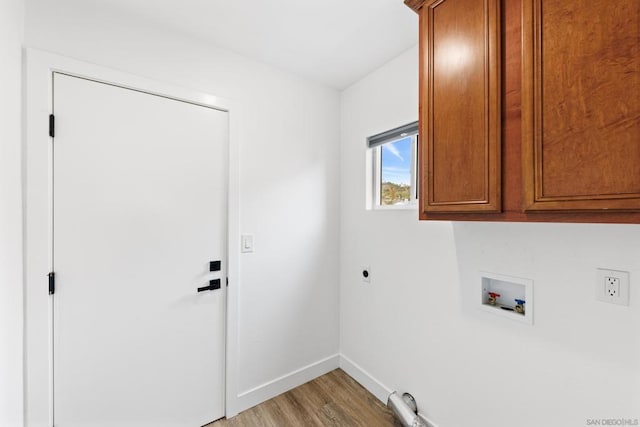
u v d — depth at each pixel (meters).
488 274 1.21
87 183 1.22
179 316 1.45
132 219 1.33
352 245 2.02
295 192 1.89
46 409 1.12
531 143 0.76
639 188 0.59
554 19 0.72
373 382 1.81
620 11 0.62
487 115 0.87
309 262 1.96
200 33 1.46
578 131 0.68
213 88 1.55
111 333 1.28
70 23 1.18
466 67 0.93
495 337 1.18
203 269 1.52
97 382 1.25
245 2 1.24
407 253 1.59
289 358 1.87
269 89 1.76
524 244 1.09
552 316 1.01
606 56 0.64
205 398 1.54
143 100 1.35
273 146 1.78
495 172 0.85
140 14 1.31
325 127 2.04
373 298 1.83
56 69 1.15
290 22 1.38
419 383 1.52
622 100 0.62
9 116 0.98
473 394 1.26
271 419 1.59
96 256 1.24
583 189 0.67
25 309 1.08
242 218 1.66
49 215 1.13
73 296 1.19
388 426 1.53
